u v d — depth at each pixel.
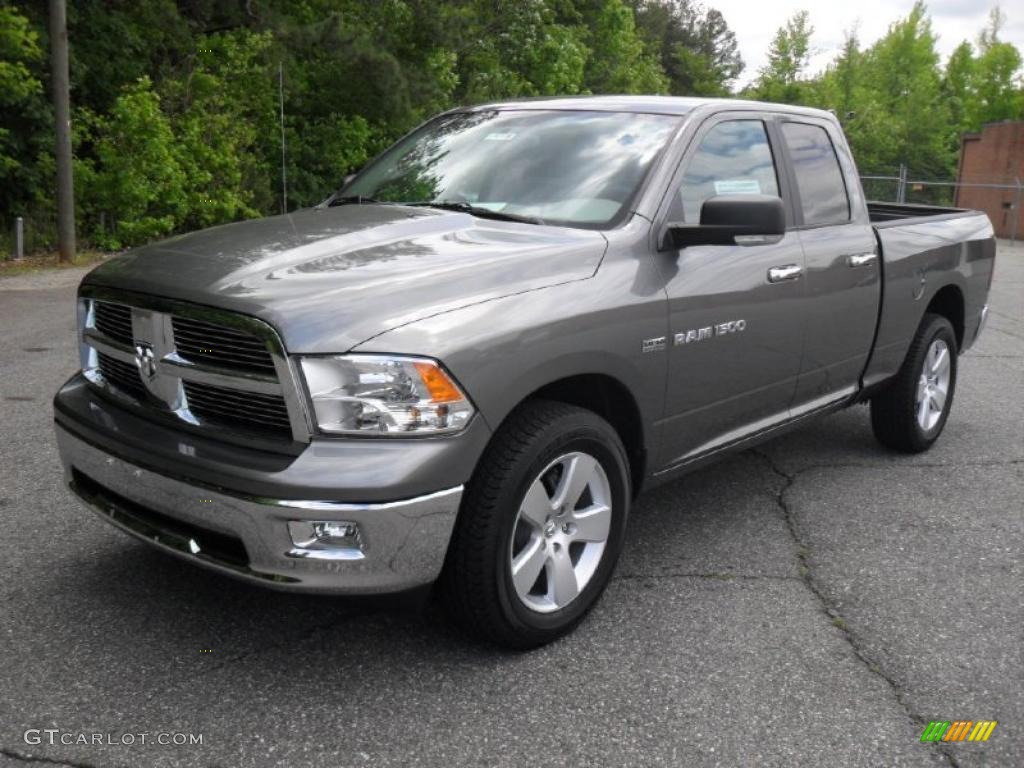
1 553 4.05
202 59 22.55
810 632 3.61
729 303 4.03
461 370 2.97
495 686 3.18
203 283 3.09
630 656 3.40
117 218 18.58
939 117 64.19
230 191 20.73
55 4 15.24
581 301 3.38
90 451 3.34
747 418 4.40
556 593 3.42
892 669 3.37
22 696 3.03
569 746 2.87
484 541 3.10
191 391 3.16
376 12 27.50
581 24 42.91
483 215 3.93
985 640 3.59
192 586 3.80
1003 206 36.66
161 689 3.10
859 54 61.09
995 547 4.47
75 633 3.42
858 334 5.01
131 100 17.94
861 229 5.05
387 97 26.16
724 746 2.89
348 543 2.88
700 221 3.79
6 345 8.56
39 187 18.55
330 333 2.88
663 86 51.88
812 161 4.87
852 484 5.31
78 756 2.75
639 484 3.92
